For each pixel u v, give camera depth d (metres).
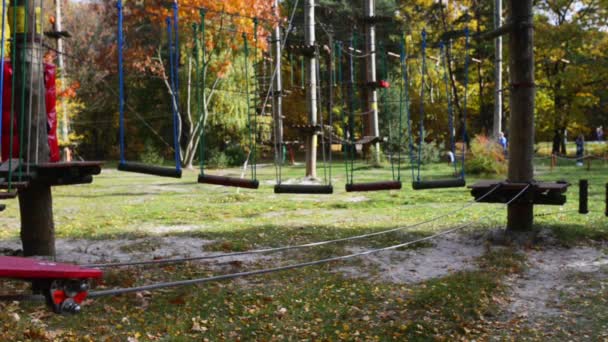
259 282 9.07
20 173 7.53
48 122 9.43
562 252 10.82
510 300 8.31
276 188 9.22
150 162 42.72
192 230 13.38
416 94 41.34
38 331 6.82
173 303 8.00
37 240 9.73
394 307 8.02
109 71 35.53
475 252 11.02
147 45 38.28
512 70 11.59
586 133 52.00
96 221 14.77
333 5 40.28
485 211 15.91
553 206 15.99
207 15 28.83
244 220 15.08
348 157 45.00
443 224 13.86
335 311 7.87
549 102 40.44
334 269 9.90
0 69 6.72
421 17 43.22
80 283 3.50
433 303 8.06
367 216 15.63
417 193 20.28
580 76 37.16
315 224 14.27
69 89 25.81
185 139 49.16
